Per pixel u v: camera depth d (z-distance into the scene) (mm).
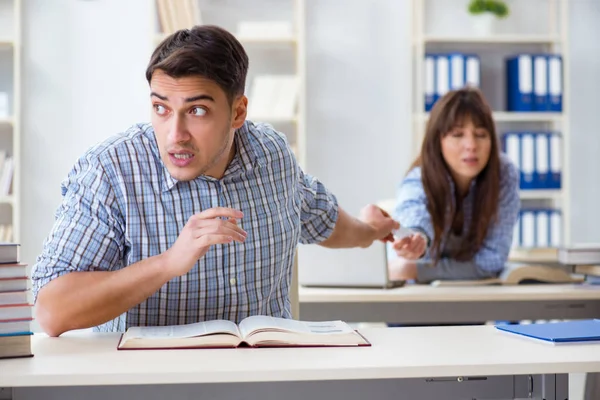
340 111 5027
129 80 4902
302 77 4695
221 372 1320
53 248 1664
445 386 1476
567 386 1485
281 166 1910
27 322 1438
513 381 1491
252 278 1829
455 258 3145
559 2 5012
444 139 3059
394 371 1361
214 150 1586
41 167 4867
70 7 4859
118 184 1707
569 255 3084
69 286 1606
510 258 3604
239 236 1547
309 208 2117
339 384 1448
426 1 5039
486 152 3043
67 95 4875
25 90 4844
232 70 1577
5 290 1444
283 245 1898
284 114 4691
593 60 5172
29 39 4840
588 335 1617
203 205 1766
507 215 3193
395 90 5031
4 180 4695
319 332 1595
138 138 1760
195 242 1543
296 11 4785
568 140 4781
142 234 1724
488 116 3057
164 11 4574
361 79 5023
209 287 1774
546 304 2814
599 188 5199
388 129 5039
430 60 4707
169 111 1566
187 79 1525
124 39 4898
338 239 2250
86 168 1722
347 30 5020
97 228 1685
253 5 4883
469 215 3139
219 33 1587
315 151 5031
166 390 1402
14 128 4684
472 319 2791
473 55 4727
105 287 1589
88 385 1383
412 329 1787
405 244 2566
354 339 1565
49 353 1479
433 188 3090
